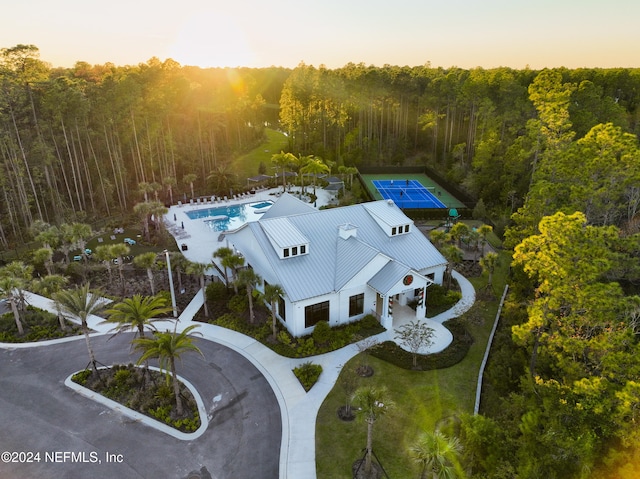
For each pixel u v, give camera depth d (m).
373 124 105.88
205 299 37.59
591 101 64.88
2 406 26.88
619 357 18.53
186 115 85.44
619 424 16.73
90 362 30.36
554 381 21.17
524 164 63.81
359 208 43.84
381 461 22.52
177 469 22.17
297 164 88.25
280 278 34.06
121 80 68.31
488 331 35.41
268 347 32.84
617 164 36.09
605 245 25.27
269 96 170.62
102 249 41.53
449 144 95.56
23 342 33.94
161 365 25.52
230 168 95.44
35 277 45.22
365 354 31.84
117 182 70.81
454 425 24.80
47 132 60.59
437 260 40.66
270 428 24.92
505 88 76.44
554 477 16.31
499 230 58.34
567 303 22.30
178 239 58.66
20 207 56.38
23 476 21.80
